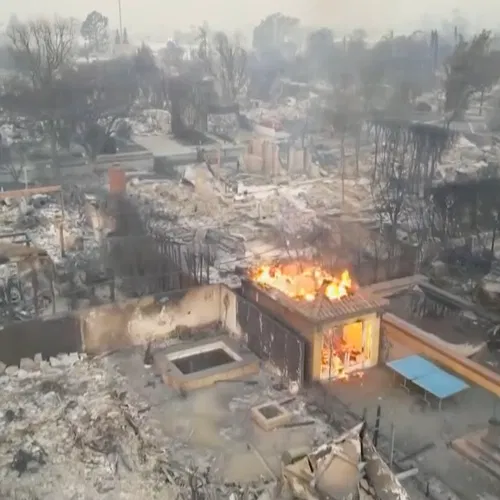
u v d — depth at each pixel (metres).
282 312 7.18
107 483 5.68
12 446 6.02
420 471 5.92
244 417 6.55
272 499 5.46
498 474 5.86
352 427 6.05
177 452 6.05
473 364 6.98
